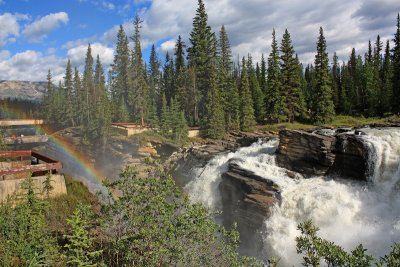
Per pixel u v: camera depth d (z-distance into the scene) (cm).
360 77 7006
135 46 6266
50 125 8262
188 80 5934
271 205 2072
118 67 7181
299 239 720
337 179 2336
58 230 1214
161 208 980
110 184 1095
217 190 2833
